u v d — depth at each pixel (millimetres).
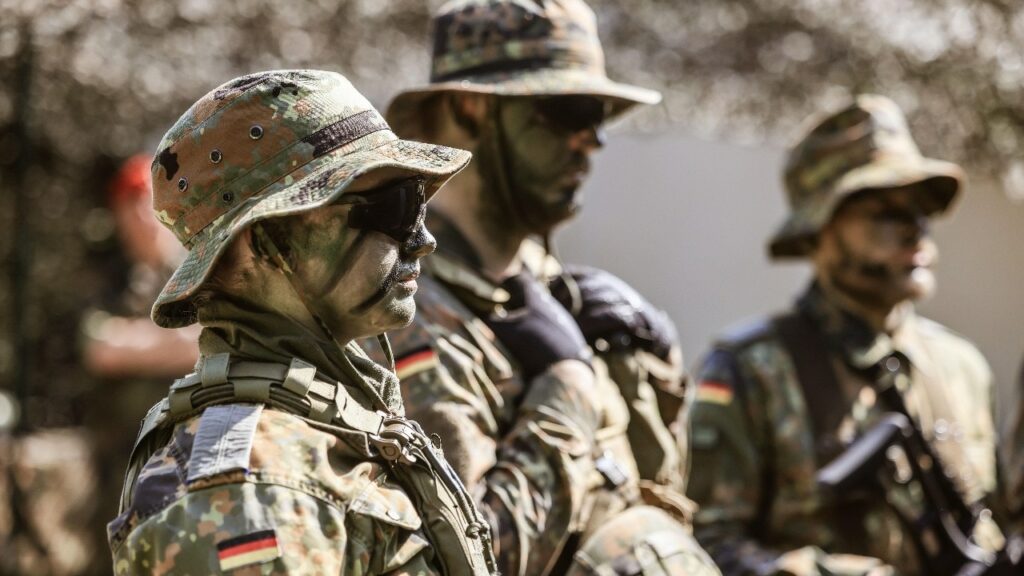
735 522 10023
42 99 13539
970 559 9984
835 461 10086
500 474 6684
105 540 13898
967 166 13695
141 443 5062
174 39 12148
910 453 10070
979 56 12602
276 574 4566
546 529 6699
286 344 5078
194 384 4988
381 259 5180
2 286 16234
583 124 7637
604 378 7535
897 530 9969
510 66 7652
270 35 12398
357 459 4996
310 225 5121
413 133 7871
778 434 10156
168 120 14695
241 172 5059
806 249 11133
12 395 15969
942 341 11086
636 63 13031
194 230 5145
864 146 10914
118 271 14188
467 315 7082
